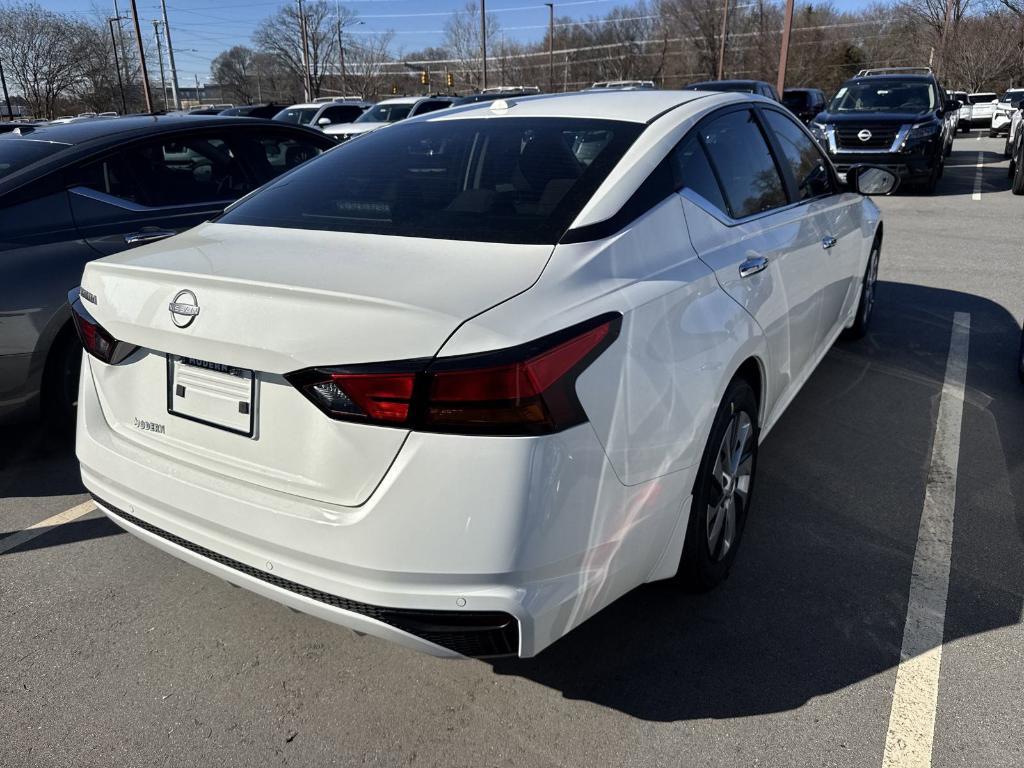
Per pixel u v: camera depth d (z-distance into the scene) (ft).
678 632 8.48
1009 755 6.82
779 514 10.77
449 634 6.12
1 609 9.17
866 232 15.38
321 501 6.30
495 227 7.33
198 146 15.48
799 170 12.08
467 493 5.79
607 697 7.63
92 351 7.79
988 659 7.97
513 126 9.01
